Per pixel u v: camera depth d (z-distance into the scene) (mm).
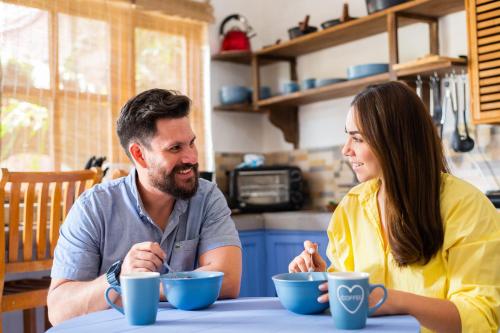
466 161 3148
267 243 3578
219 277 1298
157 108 1579
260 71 4480
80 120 3451
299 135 4215
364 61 3760
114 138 3576
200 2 4039
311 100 3971
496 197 2707
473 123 2896
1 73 3162
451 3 3086
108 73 3580
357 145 1407
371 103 1371
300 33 3820
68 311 1468
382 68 3314
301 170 4164
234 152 4285
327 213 3293
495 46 2801
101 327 1128
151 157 1600
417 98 1372
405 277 1376
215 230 1726
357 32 3621
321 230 3275
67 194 2637
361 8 3754
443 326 1154
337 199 3902
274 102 3951
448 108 3244
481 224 1271
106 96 3568
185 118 1611
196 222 1737
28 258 2555
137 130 1604
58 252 1646
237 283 1656
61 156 3369
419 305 1142
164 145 1574
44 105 3318
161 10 3797
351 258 1550
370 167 1398
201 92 4082
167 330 1079
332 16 3949
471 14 2889
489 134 3051
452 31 3270
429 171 1340
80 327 1138
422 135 1348
